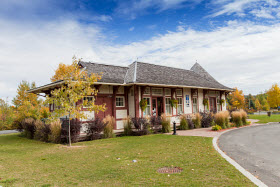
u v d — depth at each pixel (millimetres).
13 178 4898
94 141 11094
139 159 6574
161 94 16781
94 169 5586
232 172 5023
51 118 10219
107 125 12344
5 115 26812
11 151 8992
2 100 27797
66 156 7426
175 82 17094
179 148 8305
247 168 5676
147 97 15656
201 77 23000
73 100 9781
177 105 17984
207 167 5492
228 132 13789
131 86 15172
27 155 7953
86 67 14680
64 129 10961
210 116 17500
